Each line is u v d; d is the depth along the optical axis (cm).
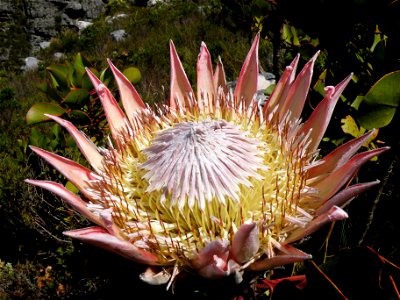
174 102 25
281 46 35
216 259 17
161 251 19
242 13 47
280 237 19
